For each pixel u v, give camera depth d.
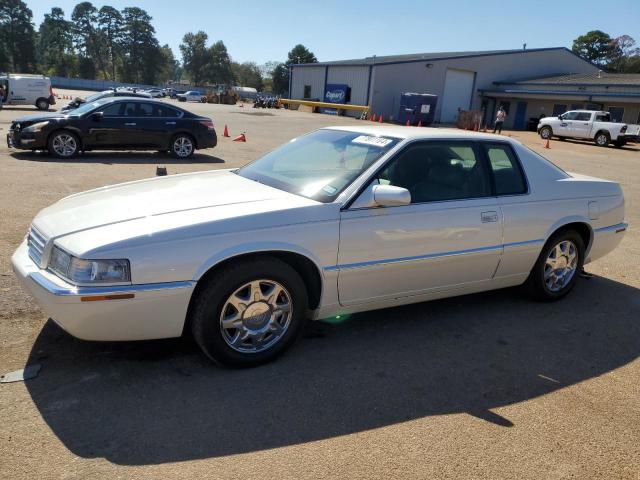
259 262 3.25
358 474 2.49
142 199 3.60
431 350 3.83
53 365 3.27
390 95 41.69
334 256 3.49
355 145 4.13
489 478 2.53
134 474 2.39
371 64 40.78
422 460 2.62
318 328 4.09
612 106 36.94
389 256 3.70
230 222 3.19
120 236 3.00
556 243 4.71
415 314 4.48
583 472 2.62
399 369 3.52
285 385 3.23
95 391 3.03
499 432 2.90
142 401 2.96
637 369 3.75
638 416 3.14
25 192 8.02
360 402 3.10
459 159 4.18
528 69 46.75
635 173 16.78
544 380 3.51
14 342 3.51
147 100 12.87
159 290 2.99
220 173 4.50
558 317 4.62
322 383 3.28
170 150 13.19
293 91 50.53
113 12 126.62
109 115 12.41
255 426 2.80
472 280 4.28
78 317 2.89
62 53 126.94
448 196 4.02
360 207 3.56
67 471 2.38
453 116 44.41
